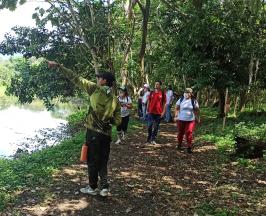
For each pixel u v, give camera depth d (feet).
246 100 101.96
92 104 24.57
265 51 69.62
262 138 42.24
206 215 23.58
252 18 67.62
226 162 37.70
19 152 53.16
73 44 81.92
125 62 91.09
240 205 25.61
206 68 65.82
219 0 69.51
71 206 24.59
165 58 93.76
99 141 24.91
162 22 76.13
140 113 76.18
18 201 24.95
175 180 31.65
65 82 77.05
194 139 51.96
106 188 25.95
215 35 66.23
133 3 89.86
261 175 33.06
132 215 23.77
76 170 33.14
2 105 164.25
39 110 140.87
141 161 38.17
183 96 43.75
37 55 79.41
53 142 59.77
